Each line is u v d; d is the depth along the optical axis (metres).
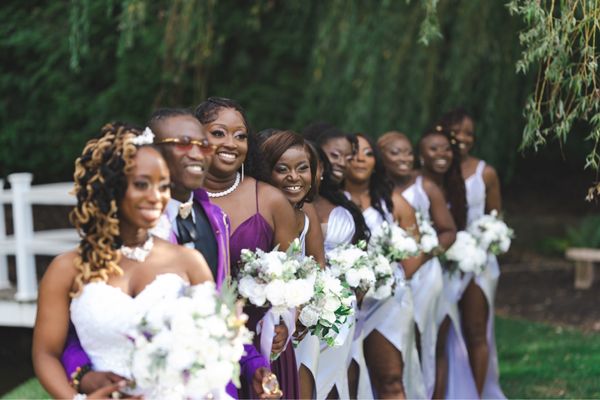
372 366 5.35
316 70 10.27
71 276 2.85
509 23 9.19
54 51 12.04
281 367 3.94
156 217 2.83
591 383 6.87
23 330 8.47
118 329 2.78
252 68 12.59
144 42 11.48
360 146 5.30
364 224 5.09
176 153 3.25
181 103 11.98
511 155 10.58
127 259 2.89
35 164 12.23
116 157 2.79
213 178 3.84
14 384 7.71
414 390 5.51
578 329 9.05
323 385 4.79
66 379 2.81
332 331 4.36
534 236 13.45
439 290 5.84
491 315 6.46
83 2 7.61
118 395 2.75
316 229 4.51
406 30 9.61
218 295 2.84
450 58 9.64
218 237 3.41
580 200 14.68
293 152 4.29
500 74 9.66
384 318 5.27
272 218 3.88
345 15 9.53
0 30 12.12
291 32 12.39
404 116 9.83
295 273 3.77
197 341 2.62
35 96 12.07
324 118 10.55
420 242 5.63
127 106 11.93
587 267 11.12
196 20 8.80
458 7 9.46
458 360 6.26
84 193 2.82
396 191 5.96
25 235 8.02
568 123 4.41
